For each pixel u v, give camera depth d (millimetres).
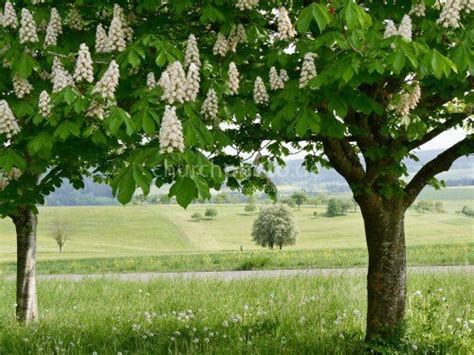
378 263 6805
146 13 5465
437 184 7430
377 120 6504
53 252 67625
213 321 8445
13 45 4414
